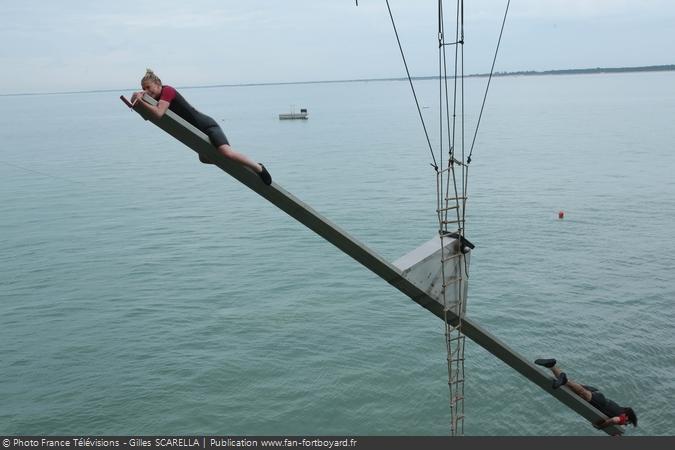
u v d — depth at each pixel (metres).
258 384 27.33
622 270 40.44
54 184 82.69
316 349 30.36
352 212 60.16
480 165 90.62
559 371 9.04
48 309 36.25
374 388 26.80
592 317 33.00
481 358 28.77
